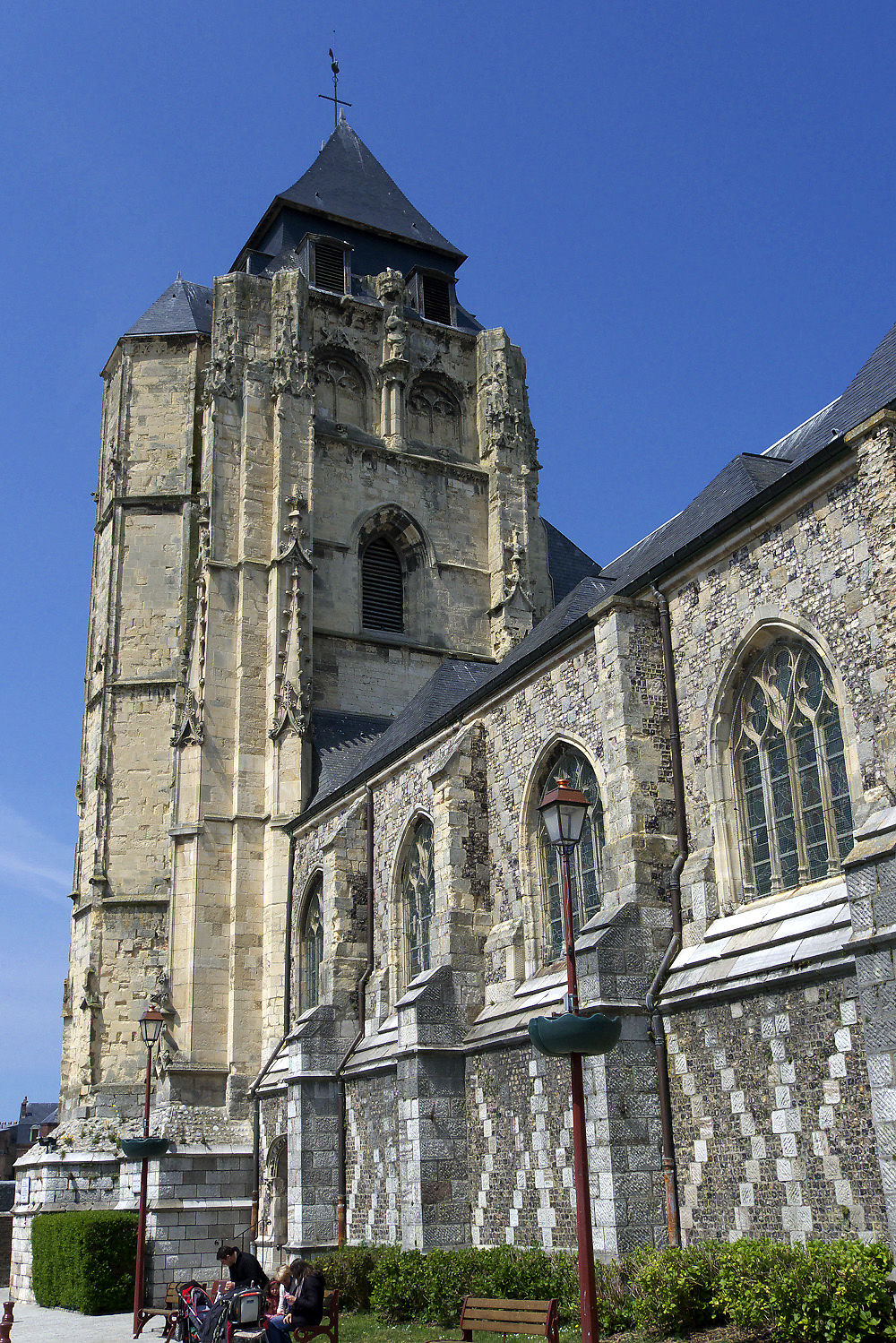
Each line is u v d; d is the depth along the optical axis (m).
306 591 47.94
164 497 55.06
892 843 17.92
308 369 51.41
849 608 21.41
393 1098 33.22
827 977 20.05
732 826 24.12
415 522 53.56
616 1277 21.53
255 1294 21.91
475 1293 23.66
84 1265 37.84
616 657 26.30
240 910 44.50
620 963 24.05
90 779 54.41
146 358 57.06
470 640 53.53
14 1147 105.00
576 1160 15.56
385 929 36.59
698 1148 22.47
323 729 47.47
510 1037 27.97
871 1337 16.08
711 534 24.61
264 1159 40.16
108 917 49.72
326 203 59.44
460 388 57.66
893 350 25.47
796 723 22.94
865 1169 18.95
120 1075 47.91
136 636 53.59
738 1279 17.89
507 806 31.28
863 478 20.77
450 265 61.88
